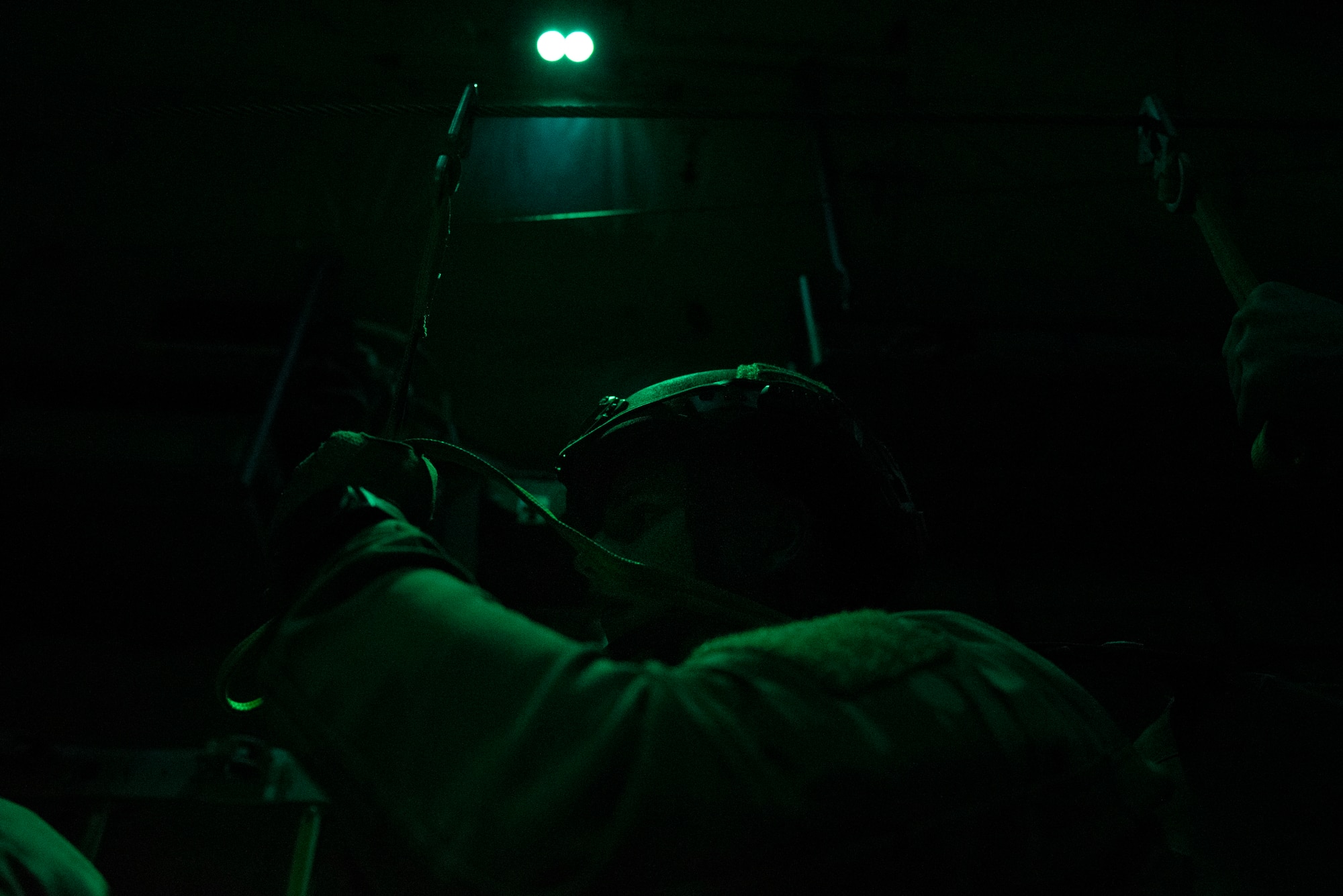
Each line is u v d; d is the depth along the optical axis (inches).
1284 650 262.7
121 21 224.8
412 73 233.8
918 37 237.3
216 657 252.7
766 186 238.4
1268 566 273.3
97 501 212.8
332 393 222.5
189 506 212.2
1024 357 228.1
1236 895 44.0
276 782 176.7
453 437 251.0
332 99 233.1
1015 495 249.0
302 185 233.6
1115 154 236.8
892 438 238.8
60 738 239.1
